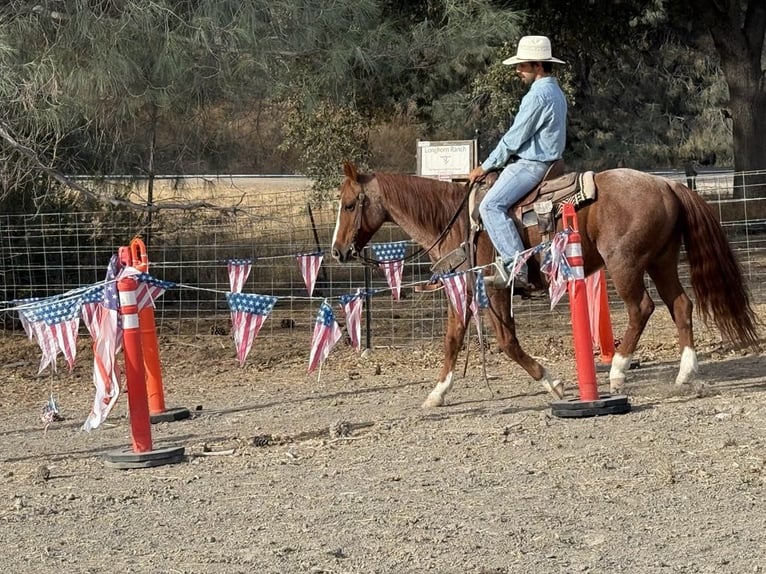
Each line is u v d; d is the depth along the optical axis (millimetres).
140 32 11469
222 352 13258
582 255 8961
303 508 6602
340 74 13086
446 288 8898
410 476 7203
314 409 9812
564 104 9000
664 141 46562
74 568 5719
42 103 11812
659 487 6672
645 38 35344
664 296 9406
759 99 24578
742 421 8172
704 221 9047
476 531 6016
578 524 6070
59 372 12602
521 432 8234
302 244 17406
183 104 12375
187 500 6930
